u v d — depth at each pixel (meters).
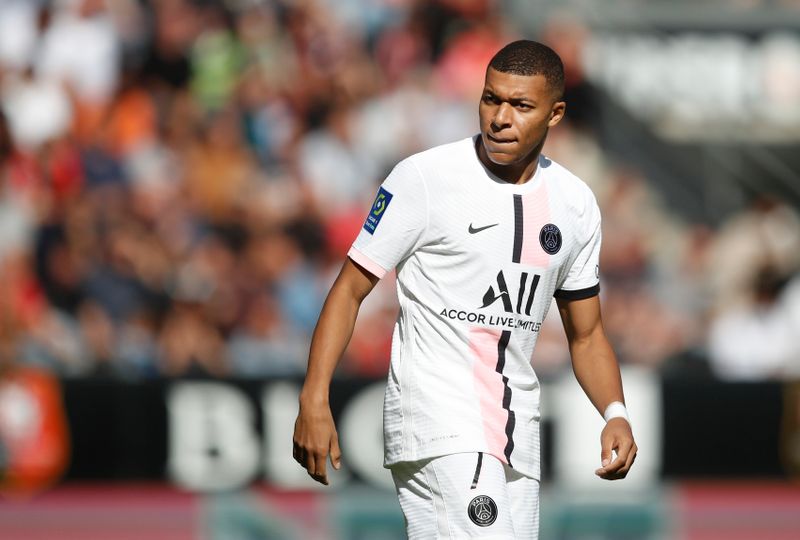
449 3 43.03
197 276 34.41
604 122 41.72
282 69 40.84
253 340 34.06
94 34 40.03
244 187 37.25
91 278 33.88
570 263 13.21
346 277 12.74
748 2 44.84
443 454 12.53
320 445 12.21
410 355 12.88
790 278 37.69
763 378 24.44
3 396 23.08
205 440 23.55
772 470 24.31
